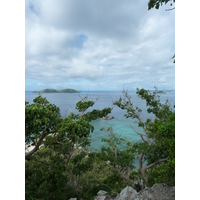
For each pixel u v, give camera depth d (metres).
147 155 8.96
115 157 10.59
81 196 10.71
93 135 28.06
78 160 11.89
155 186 6.09
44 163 10.94
